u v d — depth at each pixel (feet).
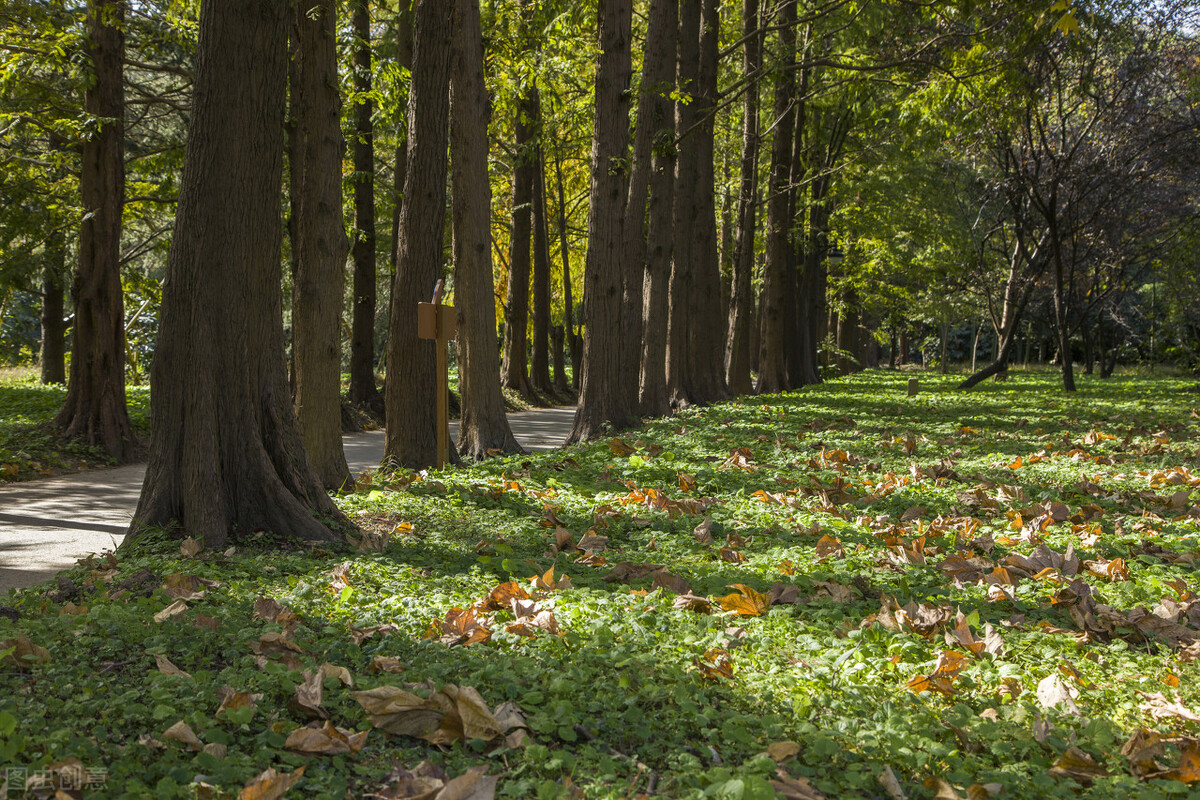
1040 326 181.98
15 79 52.70
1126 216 94.32
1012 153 90.43
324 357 35.73
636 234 58.90
